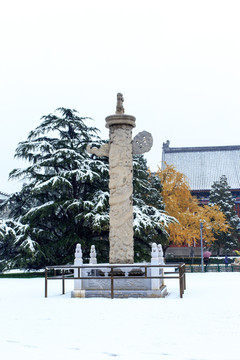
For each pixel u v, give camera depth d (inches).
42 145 1318.9
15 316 458.0
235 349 291.9
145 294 621.9
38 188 1240.2
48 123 1392.7
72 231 1327.5
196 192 3176.7
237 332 352.2
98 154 703.1
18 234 1299.2
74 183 1390.3
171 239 1908.2
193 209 2102.6
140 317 433.4
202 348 295.7
